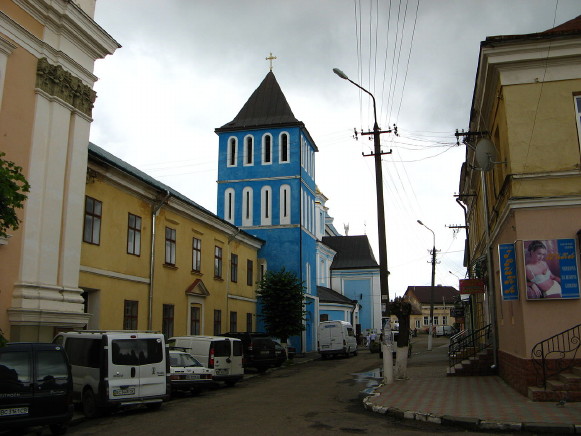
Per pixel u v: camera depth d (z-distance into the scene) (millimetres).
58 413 10000
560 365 12688
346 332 36719
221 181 42156
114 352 12648
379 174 19297
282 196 40656
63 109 16062
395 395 14344
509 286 13805
